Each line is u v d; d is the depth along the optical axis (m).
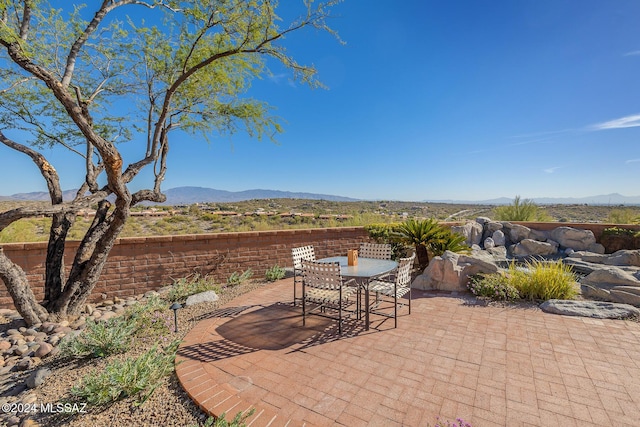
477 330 4.03
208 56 5.71
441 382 2.88
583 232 9.02
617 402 2.53
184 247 6.57
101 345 3.46
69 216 5.17
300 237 7.95
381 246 5.87
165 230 12.98
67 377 3.12
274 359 3.35
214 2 4.77
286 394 2.72
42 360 3.58
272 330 4.16
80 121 3.78
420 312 4.77
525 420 2.36
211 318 4.60
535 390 2.72
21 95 5.46
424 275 6.25
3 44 3.46
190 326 4.32
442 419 2.38
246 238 7.23
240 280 6.77
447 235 7.45
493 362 3.20
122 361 3.27
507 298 5.25
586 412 2.42
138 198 5.54
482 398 2.63
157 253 6.32
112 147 4.00
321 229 8.20
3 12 4.04
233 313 4.82
